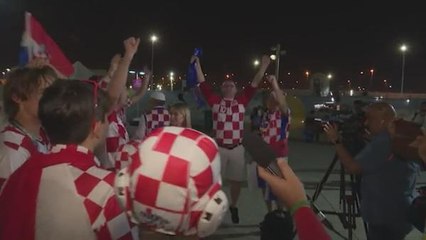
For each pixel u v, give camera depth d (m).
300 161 12.53
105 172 1.72
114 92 2.67
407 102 23.58
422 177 9.89
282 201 1.44
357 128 5.29
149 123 7.32
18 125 2.44
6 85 2.45
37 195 1.67
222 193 1.51
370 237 4.11
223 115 6.93
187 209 1.43
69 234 1.62
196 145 1.48
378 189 3.87
